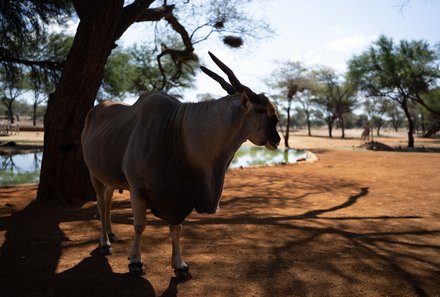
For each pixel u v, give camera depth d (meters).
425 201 8.51
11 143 25.77
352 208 7.74
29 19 12.38
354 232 5.85
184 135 3.65
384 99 69.31
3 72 15.35
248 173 13.79
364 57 32.19
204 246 5.04
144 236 5.46
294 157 23.86
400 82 31.42
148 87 26.48
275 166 16.30
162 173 3.66
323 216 6.95
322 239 5.45
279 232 5.79
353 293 3.66
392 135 70.94
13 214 6.74
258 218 6.72
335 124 108.94
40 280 3.88
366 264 4.43
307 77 35.09
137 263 4.01
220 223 6.30
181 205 3.72
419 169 15.41
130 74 23.12
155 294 3.58
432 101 37.16
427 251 4.96
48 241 5.20
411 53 30.86
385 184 11.22
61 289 3.67
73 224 6.12
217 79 3.78
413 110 72.38
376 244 5.23
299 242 5.28
